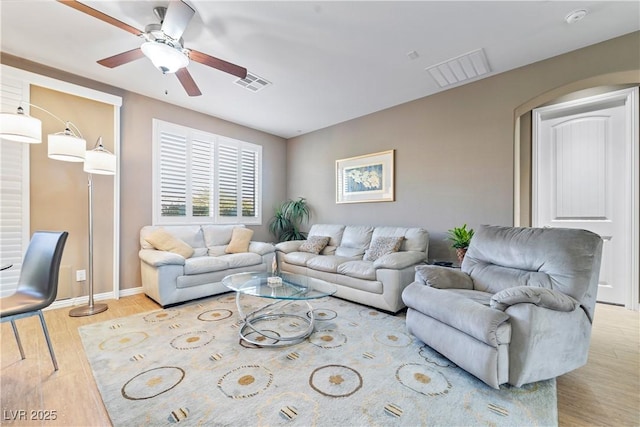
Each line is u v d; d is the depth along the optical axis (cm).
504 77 300
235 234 410
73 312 276
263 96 359
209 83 322
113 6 203
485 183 312
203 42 246
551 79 271
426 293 203
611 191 305
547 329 155
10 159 265
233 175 461
